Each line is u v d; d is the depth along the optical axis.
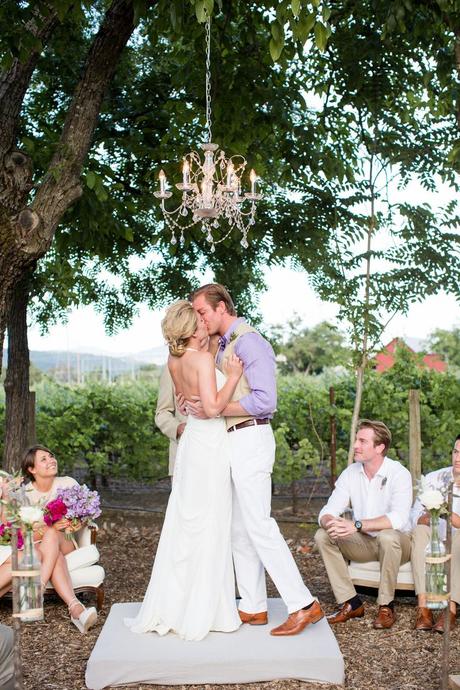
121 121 8.26
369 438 5.16
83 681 3.96
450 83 7.38
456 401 8.79
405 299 7.09
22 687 3.38
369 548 5.06
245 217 7.90
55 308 8.98
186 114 7.90
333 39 7.40
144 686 3.84
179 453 4.34
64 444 9.43
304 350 31.00
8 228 5.27
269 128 7.97
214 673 3.85
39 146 7.10
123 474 9.82
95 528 5.44
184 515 4.22
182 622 4.15
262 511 4.18
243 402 4.14
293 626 4.13
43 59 8.01
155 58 8.61
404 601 5.41
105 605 5.44
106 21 5.64
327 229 7.54
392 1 5.72
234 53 7.63
